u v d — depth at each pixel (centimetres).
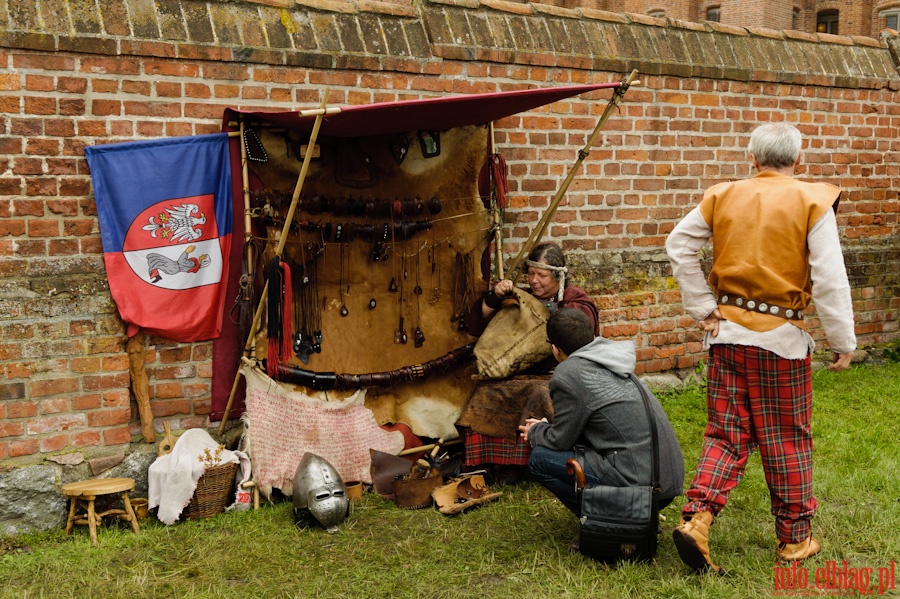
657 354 624
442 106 397
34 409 417
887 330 743
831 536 389
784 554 363
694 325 639
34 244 414
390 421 501
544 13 559
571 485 378
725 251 356
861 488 448
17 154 407
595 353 376
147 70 432
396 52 497
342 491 416
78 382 427
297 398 464
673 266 369
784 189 347
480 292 523
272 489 455
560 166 564
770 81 645
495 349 476
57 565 374
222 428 463
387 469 470
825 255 335
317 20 481
